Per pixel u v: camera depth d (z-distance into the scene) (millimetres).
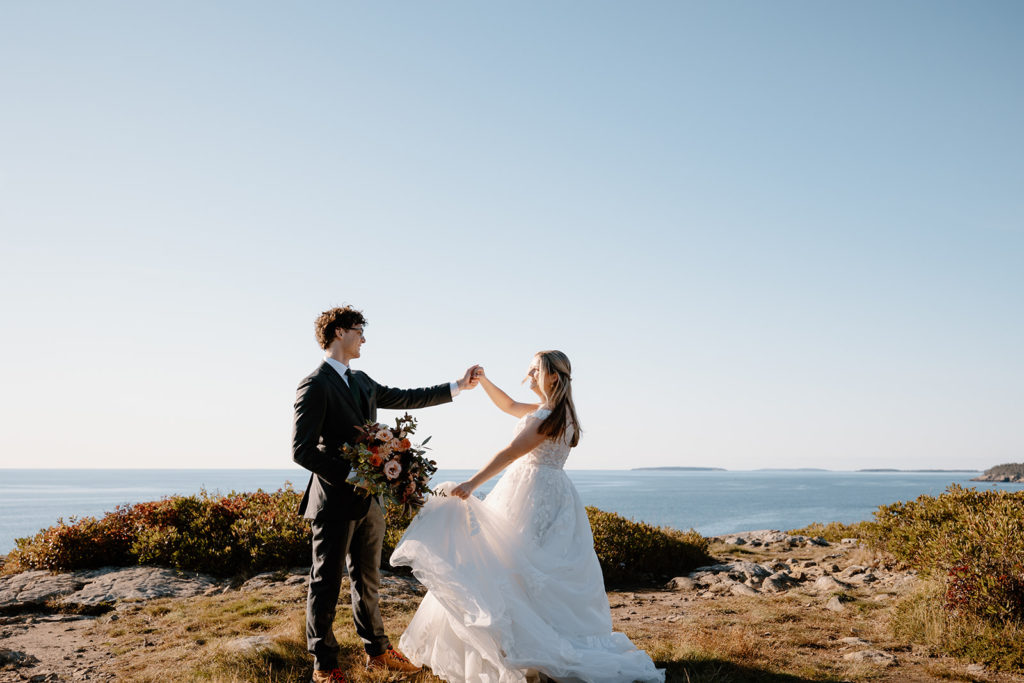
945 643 5441
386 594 7496
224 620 6500
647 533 10586
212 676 4598
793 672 4867
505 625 4129
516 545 4508
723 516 93500
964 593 5906
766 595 8117
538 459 4859
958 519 8375
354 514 4418
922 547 8438
